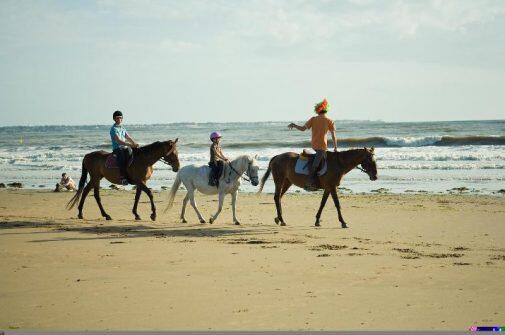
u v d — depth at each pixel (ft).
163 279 30.07
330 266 32.96
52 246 39.93
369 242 41.91
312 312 24.08
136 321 23.11
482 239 43.55
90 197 77.20
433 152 140.46
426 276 30.30
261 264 33.63
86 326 22.53
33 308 24.97
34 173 122.52
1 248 39.14
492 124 337.31
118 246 39.88
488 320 22.81
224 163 51.19
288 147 195.83
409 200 70.13
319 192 82.74
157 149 53.83
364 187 88.02
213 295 26.84
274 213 60.34
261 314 23.86
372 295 26.61
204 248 39.09
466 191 79.41
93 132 497.46
